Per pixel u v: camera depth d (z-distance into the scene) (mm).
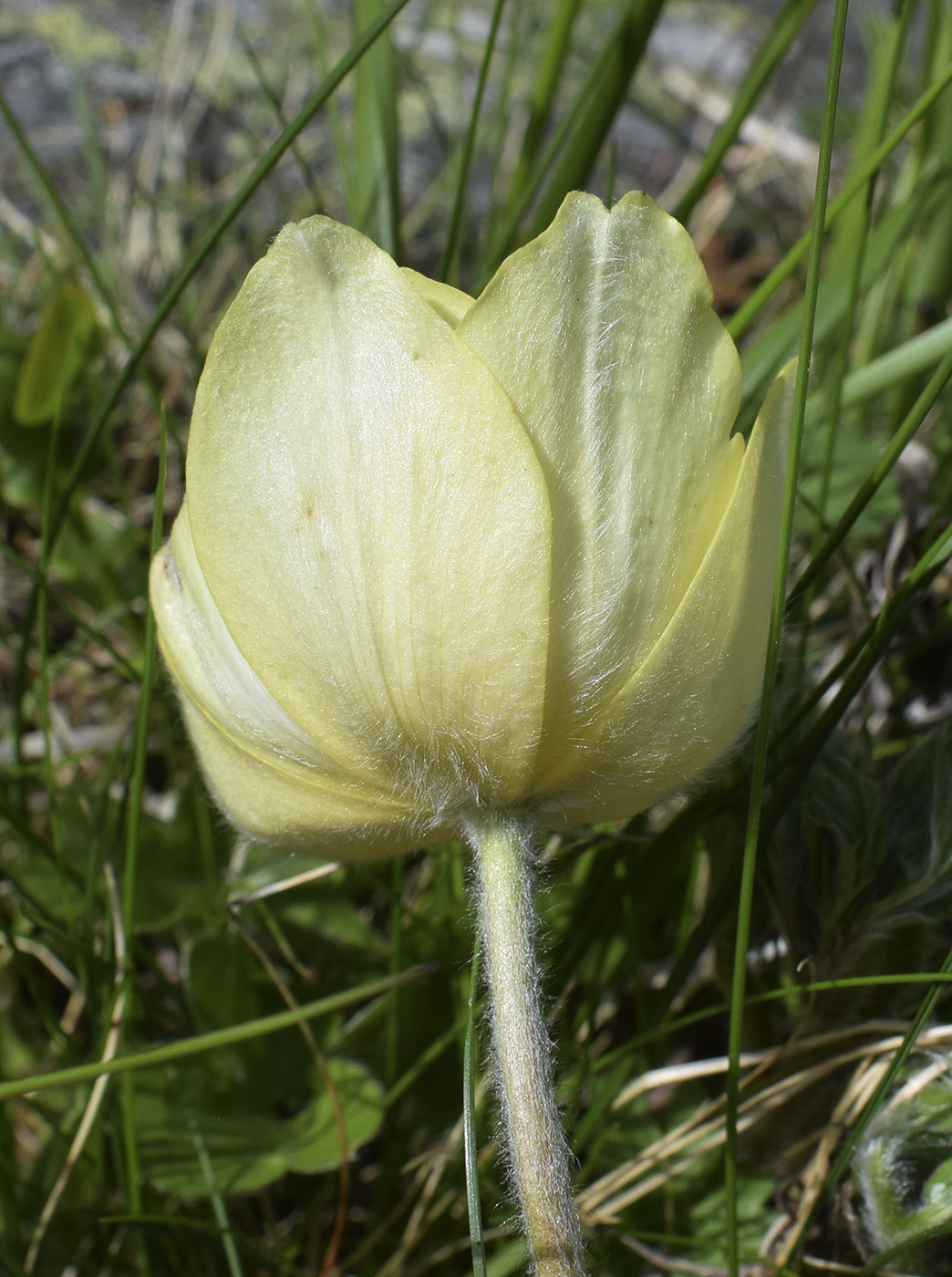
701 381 128
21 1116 190
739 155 365
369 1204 185
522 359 125
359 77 214
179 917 192
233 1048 182
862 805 156
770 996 154
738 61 442
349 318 126
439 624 127
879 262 199
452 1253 174
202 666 138
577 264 124
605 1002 188
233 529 130
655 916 188
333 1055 182
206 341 293
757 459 127
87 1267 175
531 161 221
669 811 187
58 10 426
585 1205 168
